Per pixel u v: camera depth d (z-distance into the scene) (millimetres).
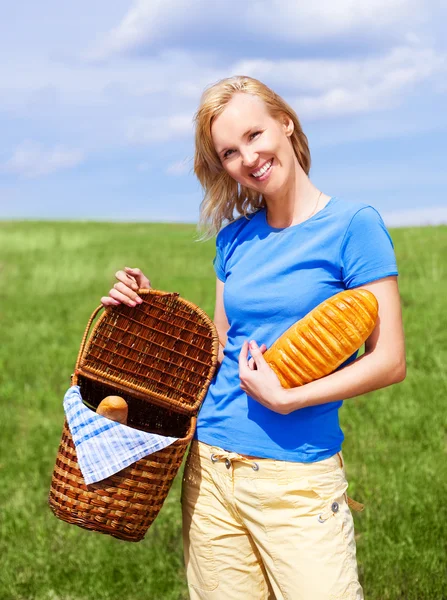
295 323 2580
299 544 2535
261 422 2611
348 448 5855
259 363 2527
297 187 2695
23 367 8914
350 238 2539
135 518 2656
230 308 2742
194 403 2834
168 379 2865
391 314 2514
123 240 28281
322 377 2510
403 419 6438
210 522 2736
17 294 15297
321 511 2553
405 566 3984
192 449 2807
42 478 5598
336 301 2471
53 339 10562
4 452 6121
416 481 4996
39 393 7793
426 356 8445
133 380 2863
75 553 4379
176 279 16891
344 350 2463
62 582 4121
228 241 2908
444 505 4609
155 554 4332
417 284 13508
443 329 9969
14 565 4270
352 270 2533
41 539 4504
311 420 2590
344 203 2617
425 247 19438
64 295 15242
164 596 3986
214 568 2754
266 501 2578
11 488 5367
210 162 2852
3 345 10156
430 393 7129
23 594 4043
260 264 2709
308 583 2506
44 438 6449
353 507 2801
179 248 24781
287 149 2660
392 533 4324
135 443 2598
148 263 20266
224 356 2795
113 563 4250
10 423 6902
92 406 3002
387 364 2492
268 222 2799
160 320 2838
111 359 2852
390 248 2539
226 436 2674
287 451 2574
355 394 2500
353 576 2529
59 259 21078
